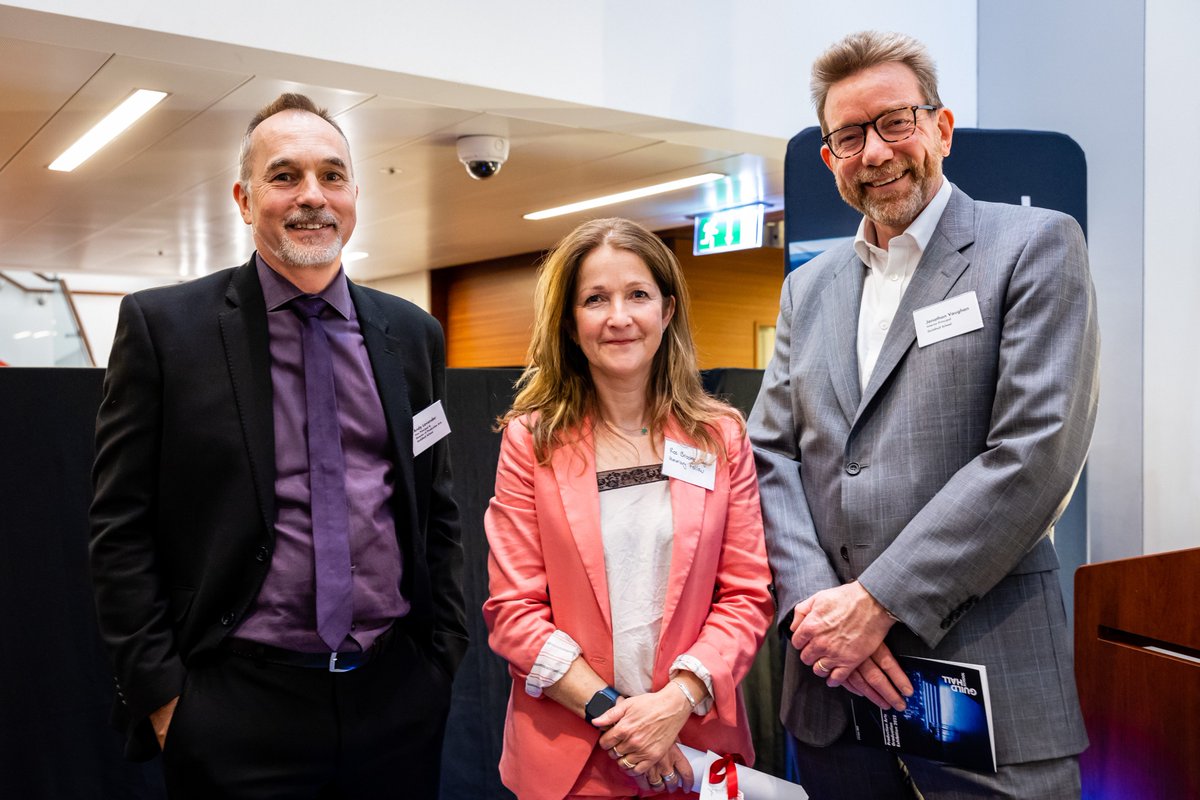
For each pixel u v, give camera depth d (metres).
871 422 1.60
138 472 1.62
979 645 1.48
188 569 1.63
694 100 4.37
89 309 14.16
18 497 2.23
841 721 1.61
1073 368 1.43
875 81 1.59
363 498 1.68
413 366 1.84
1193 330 3.43
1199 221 3.43
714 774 1.49
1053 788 1.46
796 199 2.79
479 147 4.96
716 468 1.65
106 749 2.31
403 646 1.76
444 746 2.72
